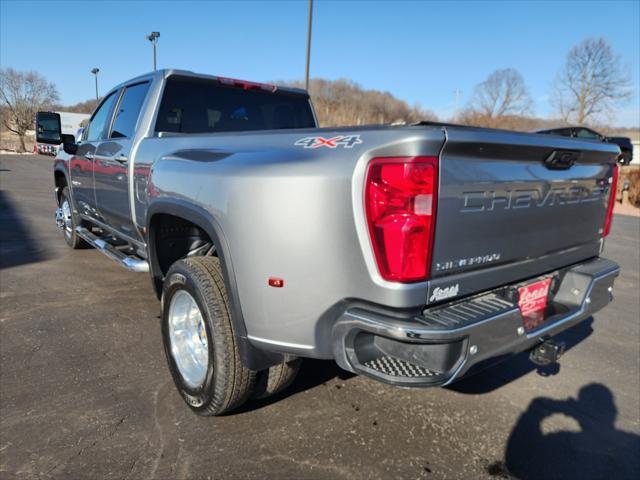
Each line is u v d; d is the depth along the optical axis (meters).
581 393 3.11
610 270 2.77
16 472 2.16
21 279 4.93
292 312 2.04
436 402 2.91
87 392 2.84
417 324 1.80
